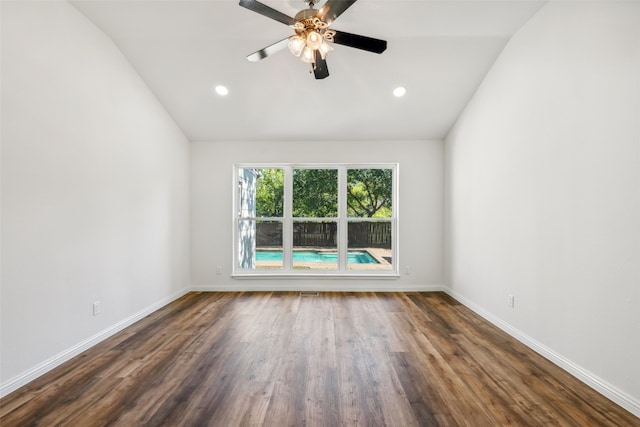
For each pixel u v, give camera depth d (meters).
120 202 3.11
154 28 2.88
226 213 4.64
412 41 3.06
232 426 1.69
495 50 3.12
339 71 3.43
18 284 2.08
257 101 3.86
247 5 2.01
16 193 2.07
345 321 3.33
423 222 4.62
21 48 2.10
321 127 4.35
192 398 1.95
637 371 1.78
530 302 2.67
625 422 1.73
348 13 2.72
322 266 4.79
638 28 1.77
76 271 2.56
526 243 2.73
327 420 1.74
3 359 1.98
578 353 2.18
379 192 4.78
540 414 1.79
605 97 1.97
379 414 1.79
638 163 1.77
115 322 3.02
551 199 2.43
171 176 4.10
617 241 1.89
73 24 2.55
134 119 3.34
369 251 4.77
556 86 2.39
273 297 4.28
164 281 3.92
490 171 3.32
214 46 3.12
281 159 4.64
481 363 2.40
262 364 2.38
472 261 3.71
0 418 1.75
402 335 2.95
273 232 4.80
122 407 1.86
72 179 2.52
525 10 2.62
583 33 2.14
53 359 2.32
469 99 3.78
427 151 4.61
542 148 2.54
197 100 3.82
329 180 4.81
